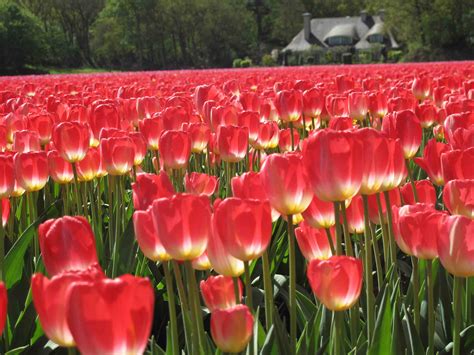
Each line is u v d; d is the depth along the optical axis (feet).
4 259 10.01
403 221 6.58
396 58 298.15
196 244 5.53
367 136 6.89
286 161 6.30
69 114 16.33
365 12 371.56
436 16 245.04
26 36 248.11
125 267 10.71
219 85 30.53
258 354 6.91
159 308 11.20
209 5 331.57
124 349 3.81
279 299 11.92
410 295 8.86
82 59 336.70
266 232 5.76
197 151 13.11
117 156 10.68
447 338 8.68
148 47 339.98
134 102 16.83
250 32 362.74
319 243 7.47
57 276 4.25
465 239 5.84
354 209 8.59
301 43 371.15
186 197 5.41
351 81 21.84
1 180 9.42
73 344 4.39
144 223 6.00
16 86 35.35
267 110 16.79
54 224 5.20
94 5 338.95
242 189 6.72
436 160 9.07
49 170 11.94
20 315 9.14
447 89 19.84
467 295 8.48
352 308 7.70
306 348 7.32
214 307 6.54
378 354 6.83
